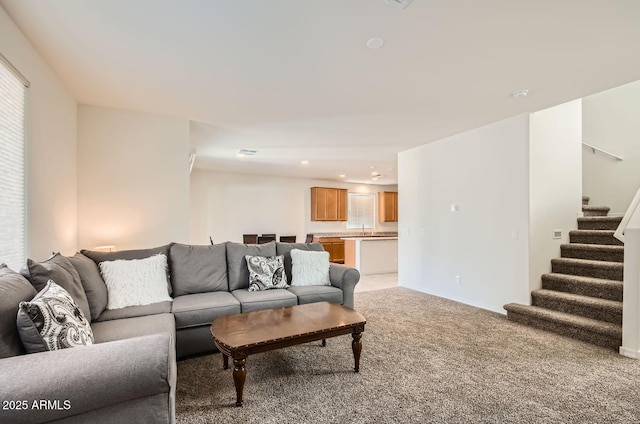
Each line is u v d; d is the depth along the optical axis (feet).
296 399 6.78
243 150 18.44
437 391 7.11
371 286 18.99
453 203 15.46
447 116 12.61
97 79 9.34
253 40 7.28
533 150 12.43
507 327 11.40
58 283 6.13
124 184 11.83
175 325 8.39
